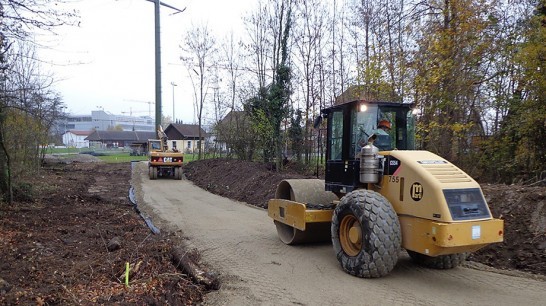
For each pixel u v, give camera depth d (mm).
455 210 5000
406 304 4879
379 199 5707
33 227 8281
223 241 8094
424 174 5305
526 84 10750
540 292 5207
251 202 13469
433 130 12148
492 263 6395
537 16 10539
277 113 18250
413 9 13867
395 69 13102
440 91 11820
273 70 18922
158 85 27156
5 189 10227
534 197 6965
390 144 6715
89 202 12375
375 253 5508
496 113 12227
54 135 23594
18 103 10250
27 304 4070
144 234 8281
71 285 4918
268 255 7105
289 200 7988
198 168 22219
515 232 6664
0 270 5289
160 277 5355
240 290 5398
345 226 6207
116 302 4328
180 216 10844
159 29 27031
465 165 12414
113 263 5871
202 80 26922
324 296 5160
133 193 15234
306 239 7660
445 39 11828
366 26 16547
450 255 6039
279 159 18312
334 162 7141
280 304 4930
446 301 4953
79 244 7168
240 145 21609
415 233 5379
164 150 21531
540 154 10773
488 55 11719
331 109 7305
